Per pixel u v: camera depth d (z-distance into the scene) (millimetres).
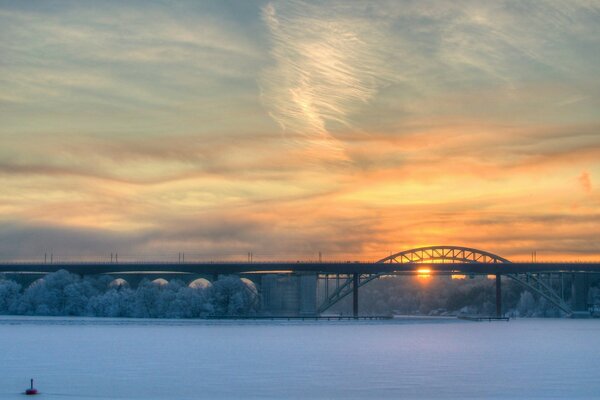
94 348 152375
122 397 92188
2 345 158000
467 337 197250
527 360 136625
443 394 96438
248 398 92750
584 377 112125
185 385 101750
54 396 92188
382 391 98250
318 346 163375
